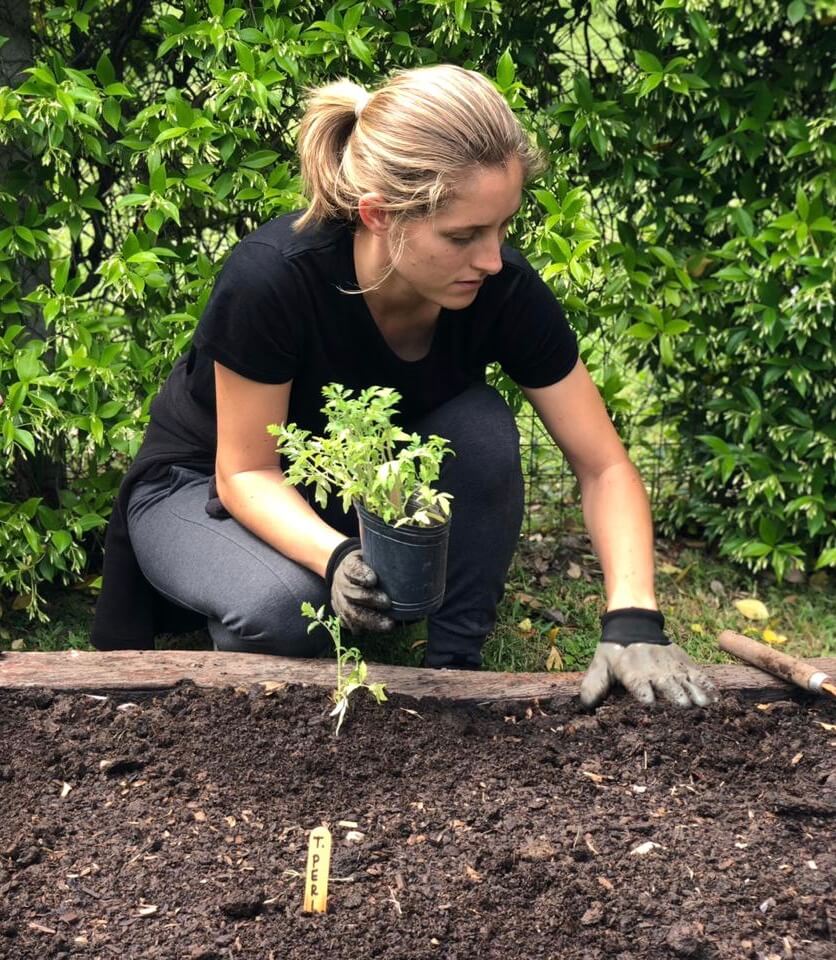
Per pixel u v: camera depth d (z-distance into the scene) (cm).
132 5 353
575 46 386
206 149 333
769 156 367
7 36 345
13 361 334
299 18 346
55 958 203
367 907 216
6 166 342
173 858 227
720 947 210
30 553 350
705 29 342
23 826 233
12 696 270
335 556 260
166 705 269
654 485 423
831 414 382
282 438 250
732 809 246
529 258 348
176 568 294
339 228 263
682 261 376
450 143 228
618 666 276
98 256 374
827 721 278
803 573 407
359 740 260
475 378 302
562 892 220
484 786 250
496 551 295
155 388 350
